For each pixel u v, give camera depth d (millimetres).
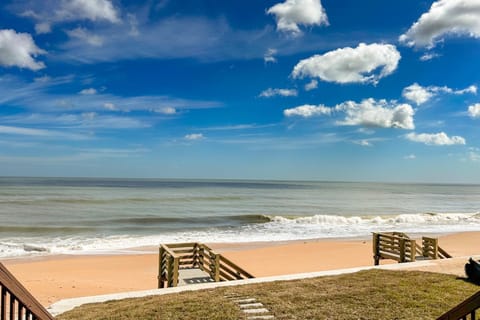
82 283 13531
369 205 60875
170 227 30766
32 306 3662
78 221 32438
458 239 24828
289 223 34531
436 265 11406
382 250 15195
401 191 126500
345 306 7465
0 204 44344
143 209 44125
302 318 6836
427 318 6793
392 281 9344
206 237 25641
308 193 96812
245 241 24062
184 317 6883
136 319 6797
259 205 55781
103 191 76250
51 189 78125
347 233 28266
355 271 10844
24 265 16641
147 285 13695
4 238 24156
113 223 31922
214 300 7879
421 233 28219
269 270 16203
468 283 9117
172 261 9961
